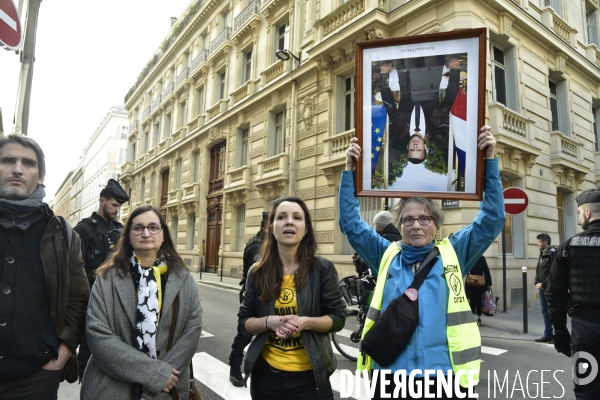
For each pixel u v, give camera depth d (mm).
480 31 2342
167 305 2217
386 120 2500
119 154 53312
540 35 11453
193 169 22547
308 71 13398
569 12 13594
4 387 1991
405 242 2307
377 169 2512
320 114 12984
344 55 12094
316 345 2250
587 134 13656
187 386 2215
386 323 1987
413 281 2119
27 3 7383
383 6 10977
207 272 19656
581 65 13305
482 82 2332
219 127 19594
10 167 2125
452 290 2062
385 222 4660
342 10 12133
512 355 5543
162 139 27766
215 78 20953
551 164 11594
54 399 2152
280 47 16312
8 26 3895
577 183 12727
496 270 9344
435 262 2164
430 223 2225
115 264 2264
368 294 5180
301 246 2461
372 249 2512
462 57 2381
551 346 6105
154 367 2027
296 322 2162
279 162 14391
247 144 17812
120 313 2154
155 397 2016
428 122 2428
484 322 7809
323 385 2232
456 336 1980
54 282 2148
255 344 2307
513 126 10164
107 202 4000
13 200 2123
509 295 9602
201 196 20719
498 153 9656
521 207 7336
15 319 1999
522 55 11047
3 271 2033
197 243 20625
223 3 21266
